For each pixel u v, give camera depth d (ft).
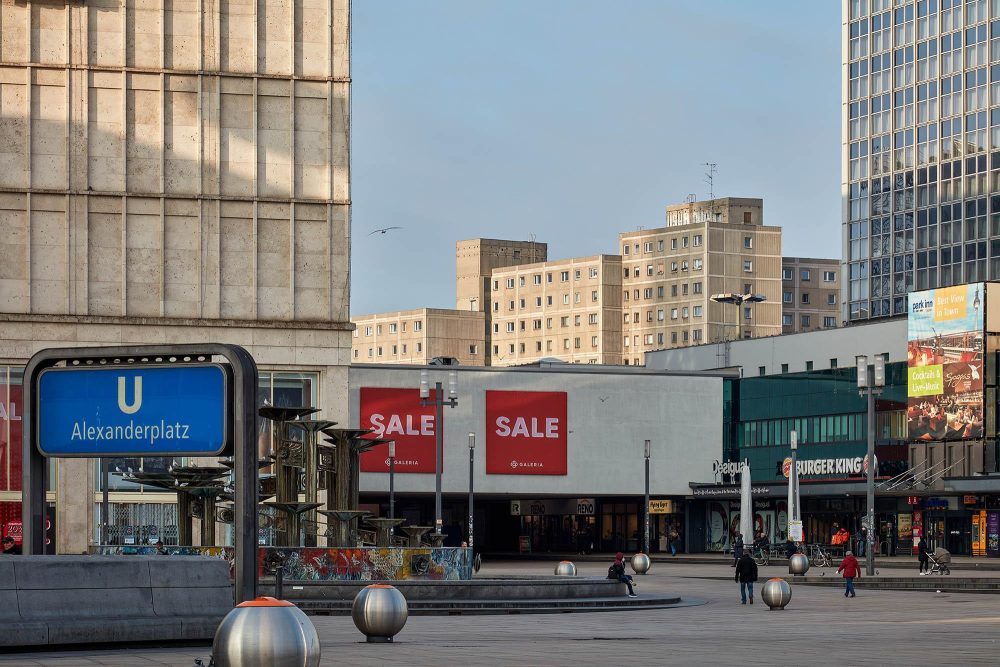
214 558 96.58
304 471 170.91
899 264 554.87
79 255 259.39
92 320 257.34
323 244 268.82
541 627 133.69
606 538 404.98
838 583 231.09
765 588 169.48
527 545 417.69
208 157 265.54
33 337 255.50
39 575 88.99
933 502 343.46
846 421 368.27
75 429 94.32
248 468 88.94
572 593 171.83
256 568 88.84
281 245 267.39
